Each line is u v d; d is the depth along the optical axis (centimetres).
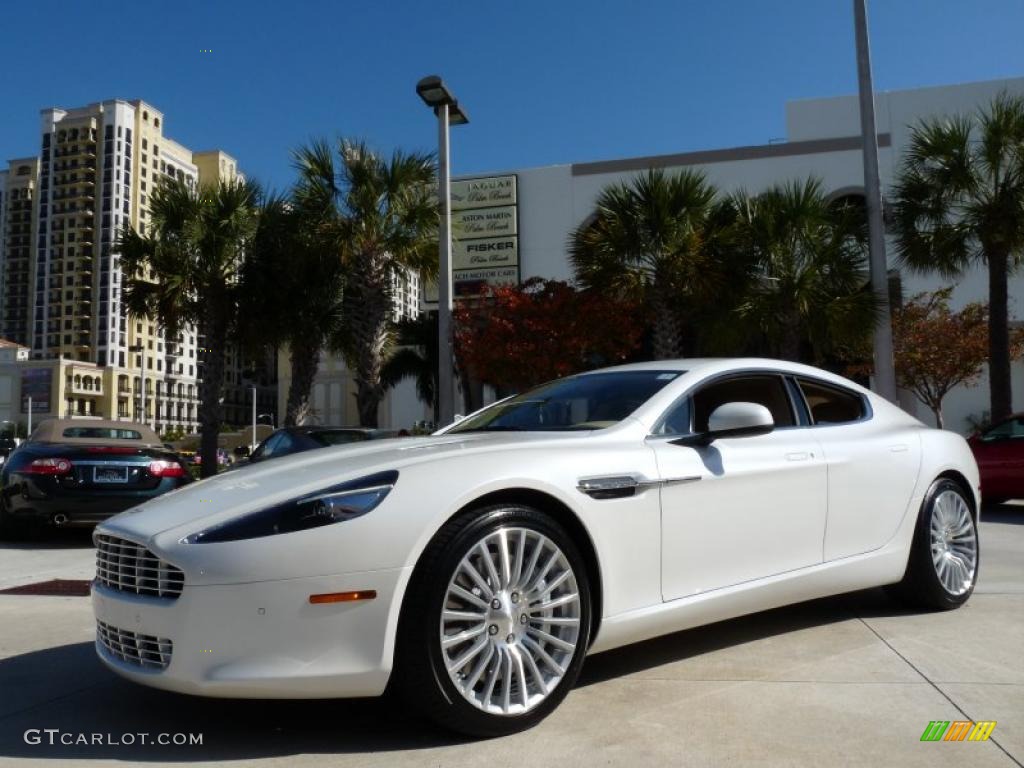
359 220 1495
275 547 265
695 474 350
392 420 2761
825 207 1566
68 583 613
